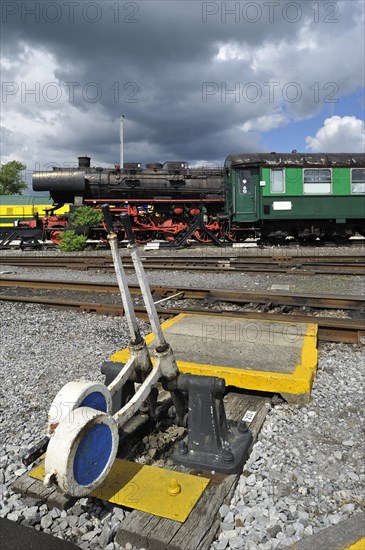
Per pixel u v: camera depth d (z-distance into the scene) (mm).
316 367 4016
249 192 17531
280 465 2781
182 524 2236
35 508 2461
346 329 5301
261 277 9742
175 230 19781
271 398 3719
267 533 2203
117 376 2850
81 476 2234
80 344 5324
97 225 19109
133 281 9688
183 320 5406
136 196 20016
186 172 20250
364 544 2104
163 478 2549
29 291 9203
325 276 9586
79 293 8789
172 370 2875
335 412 3443
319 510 2389
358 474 2680
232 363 3902
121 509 2430
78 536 2307
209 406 2760
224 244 18891
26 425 3402
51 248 20109
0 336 5789
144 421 3180
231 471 2637
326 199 17391
